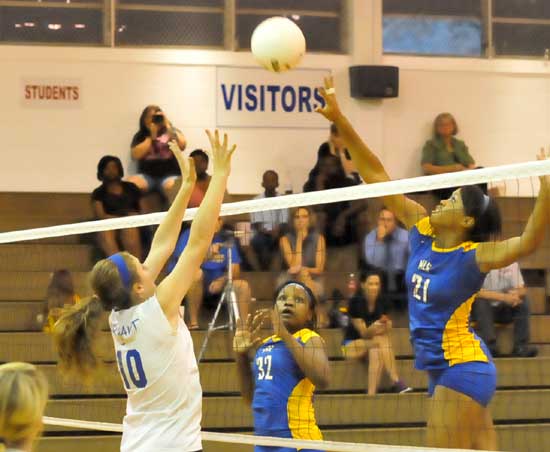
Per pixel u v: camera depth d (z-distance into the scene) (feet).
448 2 56.65
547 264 48.93
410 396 40.11
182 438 18.51
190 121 53.47
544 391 40.91
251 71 53.88
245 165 53.67
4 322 44.32
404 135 55.52
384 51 55.83
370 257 43.78
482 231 22.02
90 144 52.29
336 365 40.93
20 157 51.57
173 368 18.56
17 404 12.18
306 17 55.36
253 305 43.68
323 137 54.49
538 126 57.21
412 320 22.36
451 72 56.18
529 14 57.62
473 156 56.44
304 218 44.73
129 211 47.11
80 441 38.34
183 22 53.98
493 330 42.06
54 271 45.03
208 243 19.22
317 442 24.00
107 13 53.06
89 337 19.31
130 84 52.85
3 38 52.19
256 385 25.12
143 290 18.72
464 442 21.56
